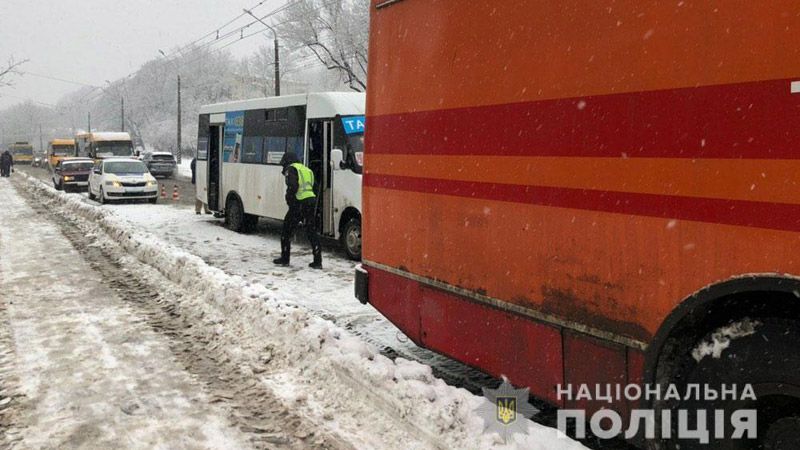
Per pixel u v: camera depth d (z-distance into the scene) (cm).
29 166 7781
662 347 285
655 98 287
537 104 354
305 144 1197
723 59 258
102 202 2266
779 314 260
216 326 639
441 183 437
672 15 280
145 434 402
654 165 287
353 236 1074
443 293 438
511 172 373
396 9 489
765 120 243
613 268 310
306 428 409
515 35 370
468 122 409
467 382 502
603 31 313
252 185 1391
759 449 263
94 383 491
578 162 328
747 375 263
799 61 233
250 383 489
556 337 346
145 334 623
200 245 1252
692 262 271
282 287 862
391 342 615
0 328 644
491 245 391
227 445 387
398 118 487
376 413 418
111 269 966
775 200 239
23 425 416
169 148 8169
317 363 500
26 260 1050
